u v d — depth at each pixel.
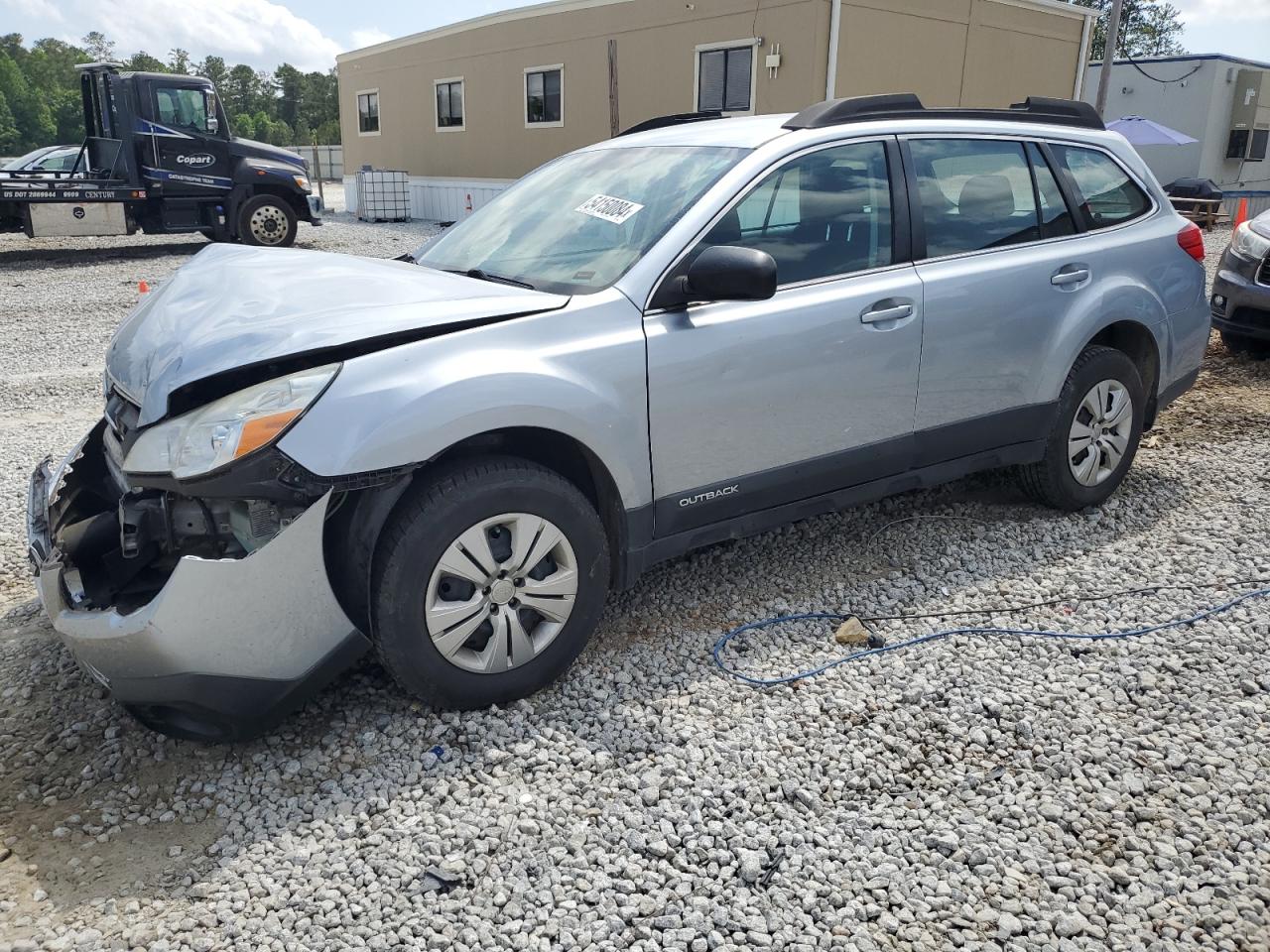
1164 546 4.48
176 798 2.88
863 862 2.58
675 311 3.41
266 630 2.85
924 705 3.27
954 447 4.25
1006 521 4.79
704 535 3.63
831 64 15.29
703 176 3.64
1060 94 19.62
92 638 2.75
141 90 15.30
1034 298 4.31
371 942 2.33
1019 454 4.52
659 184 3.73
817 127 3.85
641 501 3.39
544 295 3.29
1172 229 4.96
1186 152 25.16
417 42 23.23
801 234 3.73
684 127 4.26
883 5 15.77
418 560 2.94
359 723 3.21
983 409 4.28
